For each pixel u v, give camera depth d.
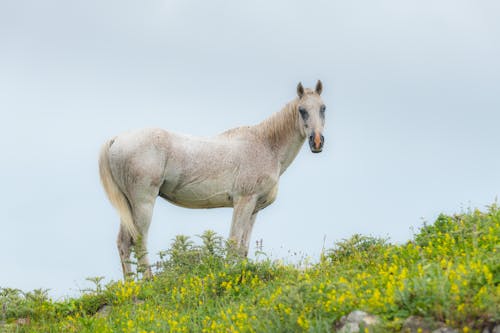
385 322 16.02
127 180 28.83
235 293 24.05
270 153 30.92
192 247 27.84
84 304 26.39
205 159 29.94
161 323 21.98
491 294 15.91
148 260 29.11
